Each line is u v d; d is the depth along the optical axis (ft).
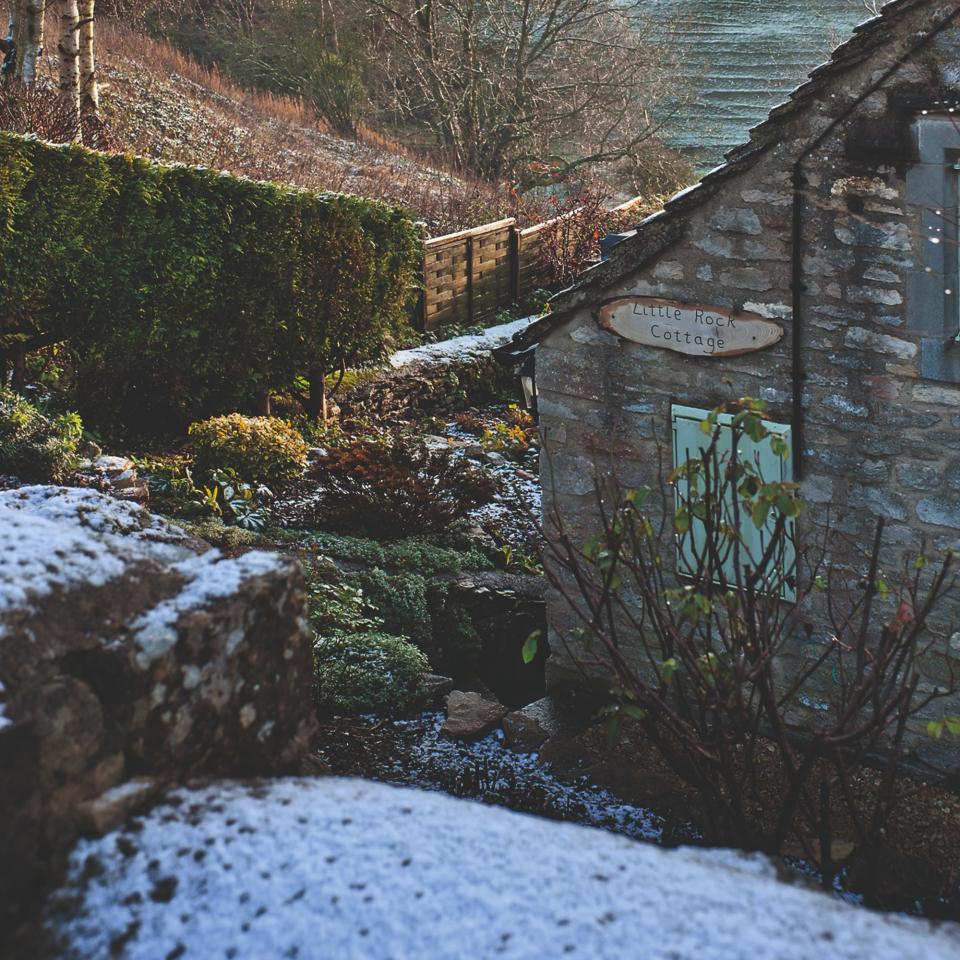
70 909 7.72
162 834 8.31
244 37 92.68
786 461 23.34
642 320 24.49
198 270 38.27
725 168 22.48
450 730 25.50
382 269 44.98
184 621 9.22
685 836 21.36
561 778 23.88
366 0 89.15
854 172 21.21
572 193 82.99
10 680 8.38
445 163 87.61
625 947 7.16
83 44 51.98
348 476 37.06
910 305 21.31
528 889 7.73
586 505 26.37
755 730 14.58
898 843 20.80
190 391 40.70
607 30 88.79
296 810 8.66
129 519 12.03
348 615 29.01
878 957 7.12
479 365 52.85
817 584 16.34
